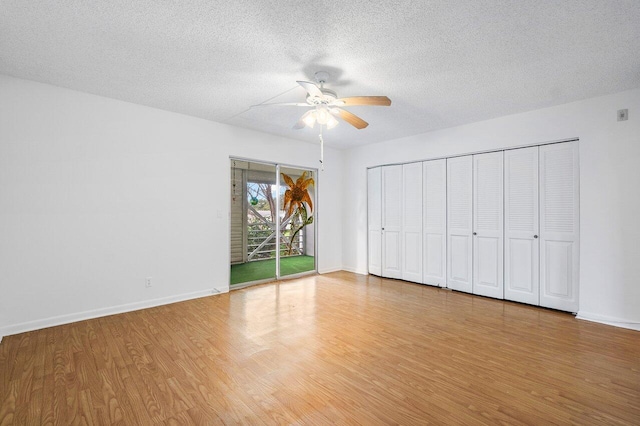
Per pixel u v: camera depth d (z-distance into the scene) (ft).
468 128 13.69
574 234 11.03
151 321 10.16
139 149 11.52
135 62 8.30
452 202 14.47
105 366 7.11
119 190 11.06
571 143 11.10
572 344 8.45
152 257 11.82
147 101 11.21
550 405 5.74
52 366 7.10
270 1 5.82
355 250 18.92
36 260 9.45
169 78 9.29
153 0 5.83
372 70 8.63
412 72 8.75
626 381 6.56
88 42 7.34
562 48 7.44
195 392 6.12
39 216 9.52
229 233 14.17
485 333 9.24
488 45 7.33
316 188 18.21
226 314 10.91
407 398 5.96
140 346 8.21
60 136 9.90
